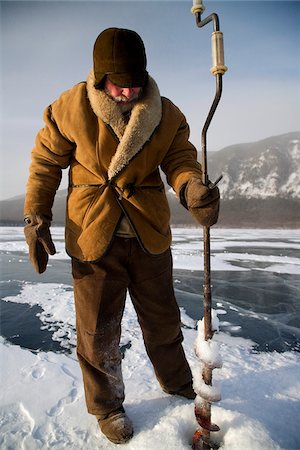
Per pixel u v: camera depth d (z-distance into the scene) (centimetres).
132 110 177
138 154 179
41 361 281
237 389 237
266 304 464
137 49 168
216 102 152
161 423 187
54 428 198
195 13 163
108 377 191
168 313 205
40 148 195
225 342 336
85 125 179
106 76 171
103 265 186
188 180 175
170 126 188
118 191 183
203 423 170
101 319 187
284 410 212
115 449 181
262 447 166
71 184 194
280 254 925
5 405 220
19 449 183
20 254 902
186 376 219
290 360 295
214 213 157
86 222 184
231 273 659
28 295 481
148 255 194
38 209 192
